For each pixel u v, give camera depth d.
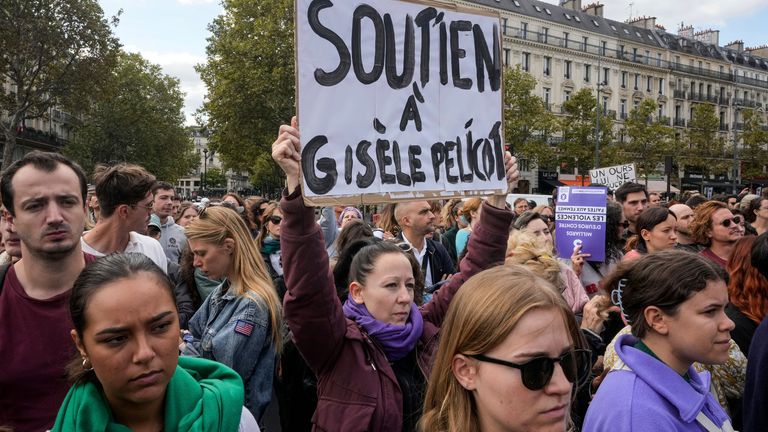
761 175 53.59
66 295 2.38
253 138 36.66
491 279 1.66
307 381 3.09
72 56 33.47
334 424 2.47
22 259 2.44
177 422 1.70
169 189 6.79
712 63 71.44
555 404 1.53
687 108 67.81
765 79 78.88
